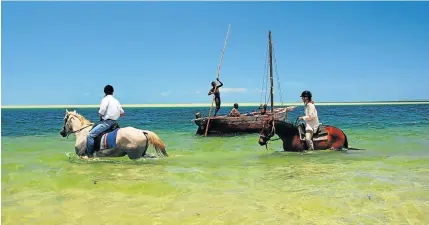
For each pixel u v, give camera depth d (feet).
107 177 28.07
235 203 21.38
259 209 20.24
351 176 28.17
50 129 83.97
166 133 72.74
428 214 19.25
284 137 41.65
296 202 21.44
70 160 36.24
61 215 19.40
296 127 41.22
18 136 65.62
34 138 61.77
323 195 22.82
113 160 35.70
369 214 19.31
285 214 19.40
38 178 27.81
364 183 25.79
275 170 30.91
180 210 20.17
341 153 40.11
